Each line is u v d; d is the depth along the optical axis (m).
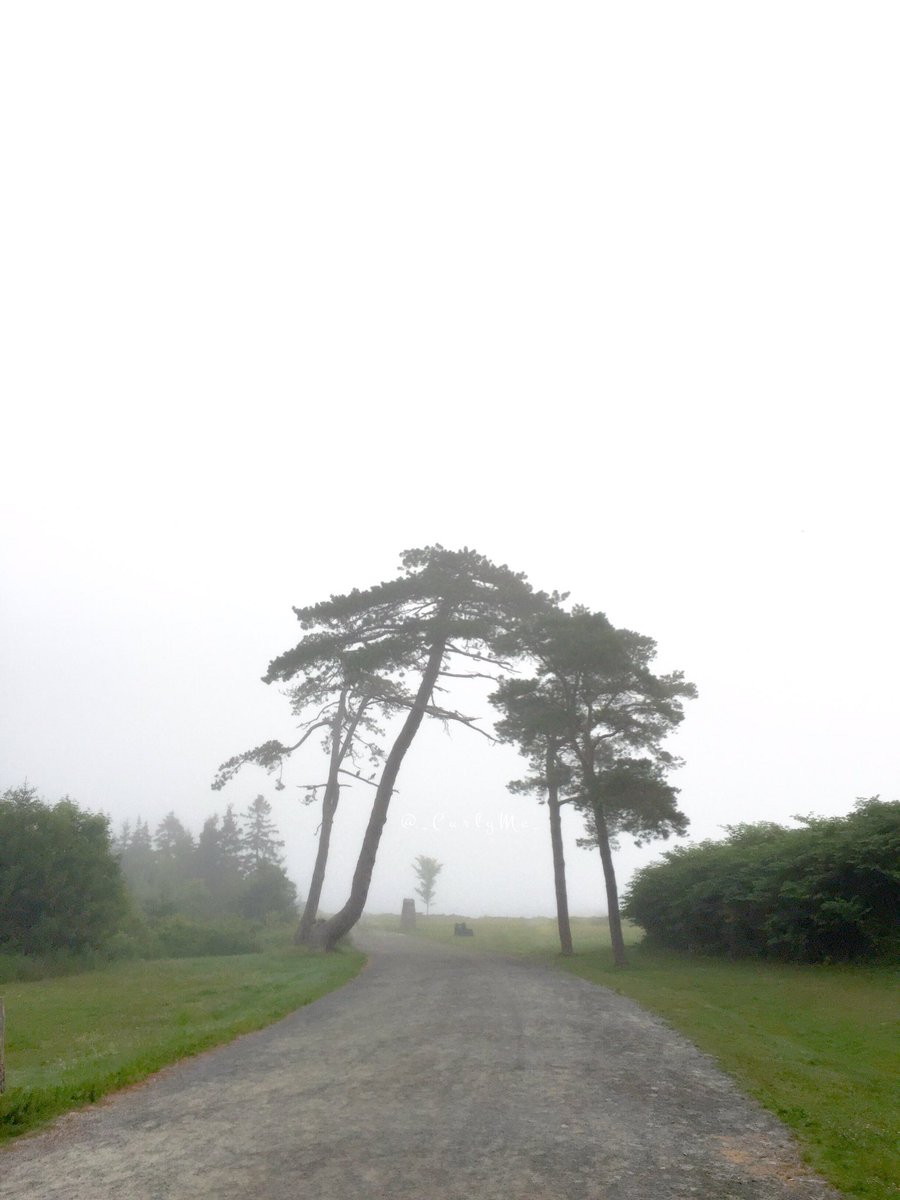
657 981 19.55
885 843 19.64
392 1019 14.13
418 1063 10.58
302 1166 6.93
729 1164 6.85
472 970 22.83
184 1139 7.76
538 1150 7.21
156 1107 8.92
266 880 55.62
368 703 36.19
